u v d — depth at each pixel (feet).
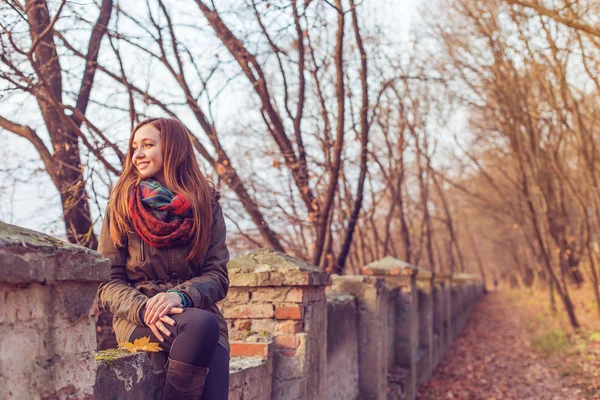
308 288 13.55
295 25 21.95
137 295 8.07
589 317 54.03
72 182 17.24
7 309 5.21
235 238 23.45
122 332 8.28
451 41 49.06
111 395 6.95
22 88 16.02
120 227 8.32
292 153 22.85
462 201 120.78
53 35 17.83
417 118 47.55
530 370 36.81
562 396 28.45
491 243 183.01
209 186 9.04
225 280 8.71
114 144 16.83
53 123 18.44
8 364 5.22
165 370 8.00
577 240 71.20
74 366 6.02
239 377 10.79
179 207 8.22
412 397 28.68
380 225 54.44
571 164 64.18
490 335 59.67
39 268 5.45
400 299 29.53
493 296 148.56
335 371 18.37
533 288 116.67
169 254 8.32
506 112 51.52
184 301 7.98
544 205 55.11
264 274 13.24
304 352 13.05
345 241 26.81
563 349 41.22
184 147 8.71
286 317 13.17
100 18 18.16
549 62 42.16
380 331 22.24
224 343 8.50
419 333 37.11
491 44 46.68
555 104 43.73
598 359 35.29
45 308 5.68
